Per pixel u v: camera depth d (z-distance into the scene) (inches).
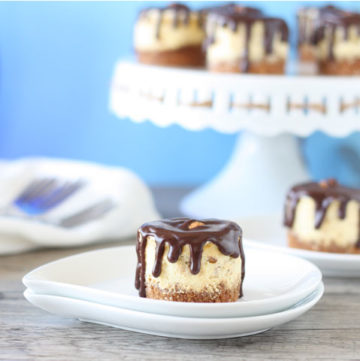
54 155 38.8
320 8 31.2
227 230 20.7
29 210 27.5
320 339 20.5
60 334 20.4
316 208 24.4
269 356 19.8
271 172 31.7
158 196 33.7
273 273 22.1
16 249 25.1
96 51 38.0
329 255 23.3
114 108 29.9
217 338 20.3
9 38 37.7
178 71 28.6
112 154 38.8
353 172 38.0
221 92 27.6
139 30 31.4
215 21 29.0
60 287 20.1
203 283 20.5
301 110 27.5
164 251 20.6
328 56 29.6
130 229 27.0
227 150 38.6
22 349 19.8
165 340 20.2
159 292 20.7
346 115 27.6
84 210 26.9
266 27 28.7
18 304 21.8
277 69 29.1
